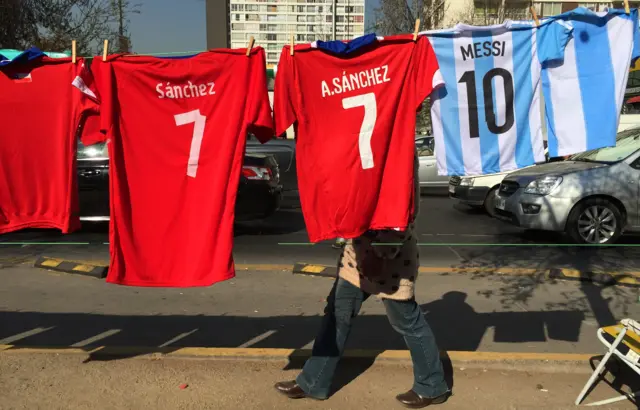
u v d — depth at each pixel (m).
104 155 8.08
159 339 4.39
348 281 3.26
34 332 4.52
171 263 3.29
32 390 3.37
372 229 3.15
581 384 3.48
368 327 4.60
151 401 3.27
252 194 8.35
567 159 8.87
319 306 5.17
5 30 12.87
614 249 7.65
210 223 3.22
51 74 3.29
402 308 3.18
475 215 10.98
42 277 6.10
